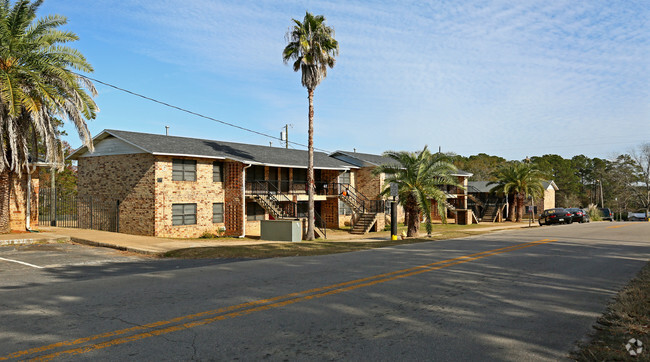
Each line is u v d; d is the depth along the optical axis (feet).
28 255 49.80
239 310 22.74
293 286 29.50
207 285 29.78
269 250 54.08
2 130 61.00
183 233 83.20
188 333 18.74
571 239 69.62
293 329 19.54
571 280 32.68
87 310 22.56
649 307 24.08
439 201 78.89
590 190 331.57
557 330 19.93
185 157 84.12
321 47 84.12
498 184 174.81
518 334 19.27
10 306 23.53
